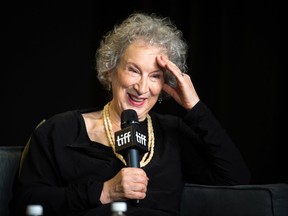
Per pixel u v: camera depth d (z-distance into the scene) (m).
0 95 4.86
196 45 4.61
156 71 2.88
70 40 4.95
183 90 2.98
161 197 2.88
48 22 4.95
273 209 2.77
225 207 2.89
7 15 4.91
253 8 4.54
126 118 2.67
